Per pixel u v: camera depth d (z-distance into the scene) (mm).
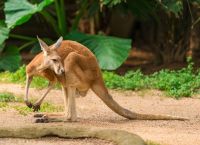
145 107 16984
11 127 13109
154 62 25625
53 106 16391
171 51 25031
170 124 14609
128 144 11906
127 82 19547
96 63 14570
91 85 14602
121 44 22172
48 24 29062
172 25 24797
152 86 19484
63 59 14195
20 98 17297
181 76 20094
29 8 21578
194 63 24156
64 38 22922
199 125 14625
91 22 28359
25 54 28312
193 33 25047
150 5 23750
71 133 12867
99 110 16312
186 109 16750
